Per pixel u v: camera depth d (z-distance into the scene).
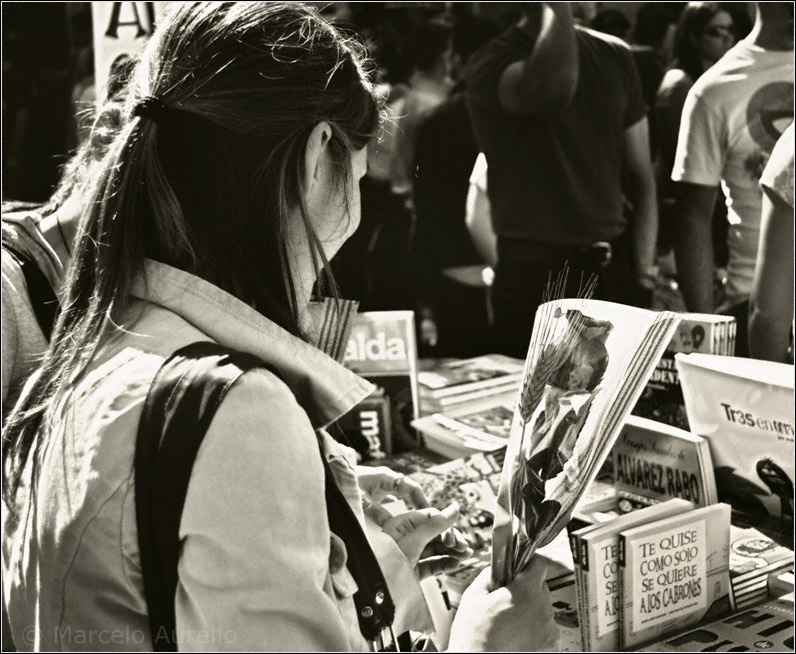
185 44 0.86
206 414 0.73
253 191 0.84
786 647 1.28
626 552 1.28
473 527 1.67
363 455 2.08
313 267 0.92
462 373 2.40
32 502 0.86
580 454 0.97
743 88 2.05
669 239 2.26
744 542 1.50
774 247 2.01
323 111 0.85
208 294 0.84
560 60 2.33
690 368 1.59
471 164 2.61
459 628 0.94
